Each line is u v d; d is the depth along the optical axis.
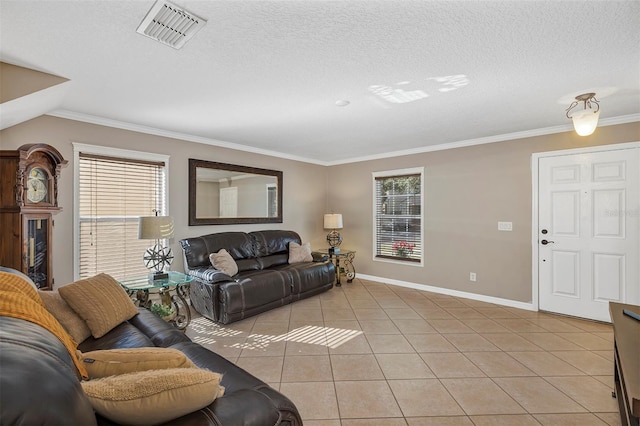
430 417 1.85
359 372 2.37
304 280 4.25
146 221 2.92
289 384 2.20
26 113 2.57
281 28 1.67
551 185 3.70
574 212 3.55
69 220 3.12
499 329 3.23
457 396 2.06
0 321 0.85
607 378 2.28
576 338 2.99
